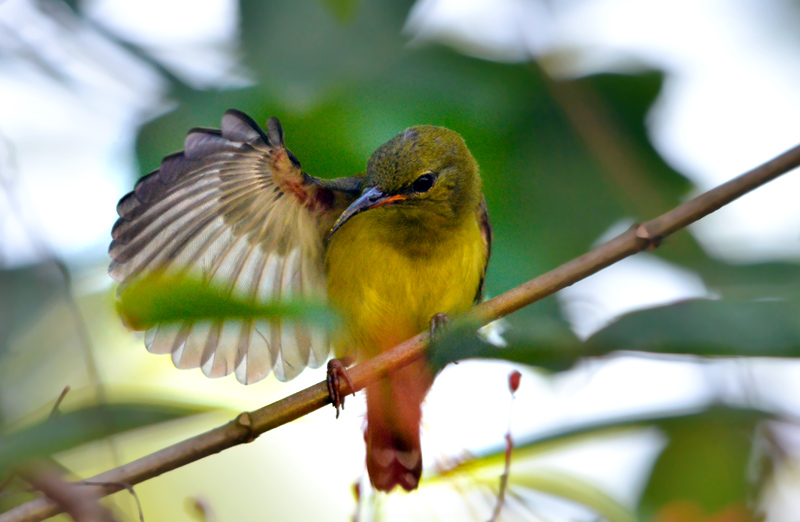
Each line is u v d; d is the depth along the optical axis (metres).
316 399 2.37
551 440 2.38
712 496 2.38
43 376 2.39
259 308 2.19
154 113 2.43
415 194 2.42
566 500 2.38
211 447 2.36
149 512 2.44
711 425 2.39
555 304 2.40
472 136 2.44
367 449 2.40
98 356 2.40
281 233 2.41
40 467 2.26
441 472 2.38
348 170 2.42
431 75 2.43
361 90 2.42
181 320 2.17
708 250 2.43
